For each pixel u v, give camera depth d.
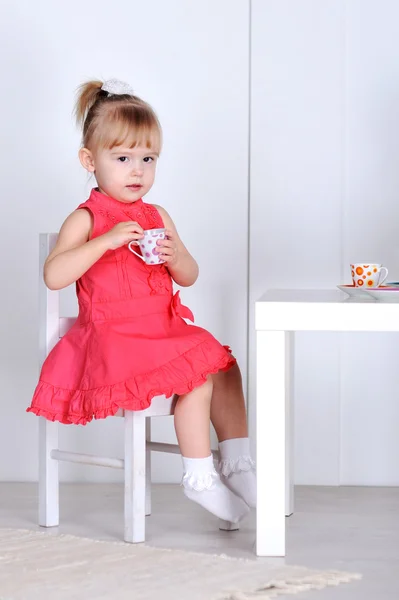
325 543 2.11
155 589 1.69
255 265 2.83
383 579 1.81
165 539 2.13
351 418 2.84
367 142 2.81
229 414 2.25
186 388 2.05
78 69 2.88
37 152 2.90
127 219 2.27
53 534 2.15
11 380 2.92
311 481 2.84
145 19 2.86
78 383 2.13
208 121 2.85
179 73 2.86
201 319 2.87
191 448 2.11
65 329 2.33
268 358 1.97
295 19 2.80
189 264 2.32
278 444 1.97
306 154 2.81
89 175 2.89
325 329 1.95
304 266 2.82
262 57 2.81
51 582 1.74
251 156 2.82
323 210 2.81
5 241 2.91
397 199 2.81
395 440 2.84
